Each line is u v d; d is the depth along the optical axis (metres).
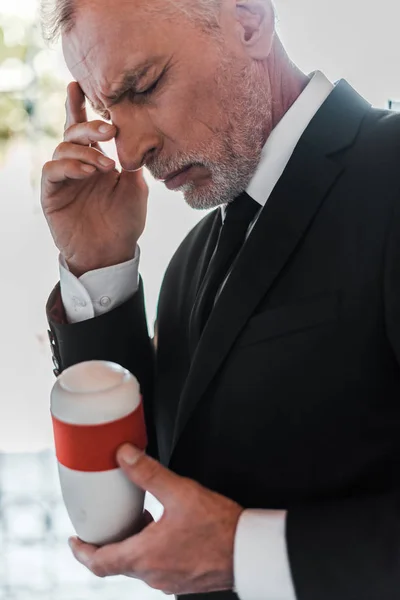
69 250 0.94
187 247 1.02
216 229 0.94
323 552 0.61
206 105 0.74
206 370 0.74
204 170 0.79
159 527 0.65
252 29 0.76
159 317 1.00
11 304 1.82
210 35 0.73
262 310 0.73
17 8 1.61
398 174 0.69
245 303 0.73
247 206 0.82
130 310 0.93
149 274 1.73
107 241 0.95
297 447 0.72
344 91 0.79
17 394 1.89
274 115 0.81
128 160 0.77
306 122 0.79
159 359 0.96
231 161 0.78
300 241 0.72
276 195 0.74
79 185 0.93
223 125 0.76
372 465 0.71
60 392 0.63
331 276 0.70
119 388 0.64
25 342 1.85
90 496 0.65
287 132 0.79
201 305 0.83
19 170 1.73
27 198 1.74
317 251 0.71
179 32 0.71
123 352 0.92
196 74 0.73
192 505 0.64
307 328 0.70
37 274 1.80
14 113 1.68
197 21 0.72
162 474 0.65
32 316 1.83
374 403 0.69
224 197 0.81
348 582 0.61
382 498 0.64
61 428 0.63
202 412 0.76
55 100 1.68
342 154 0.74
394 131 0.73
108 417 0.62
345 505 0.64
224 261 0.82
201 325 0.83
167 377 0.94
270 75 0.80
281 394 0.71
